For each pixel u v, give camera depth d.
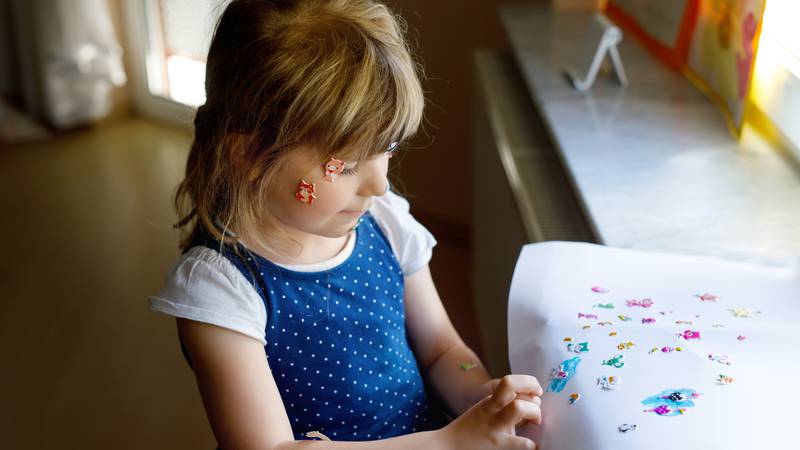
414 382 0.93
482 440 0.73
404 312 0.97
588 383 0.73
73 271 2.41
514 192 1.29
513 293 0.89
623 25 1.84
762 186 1.16
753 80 1.25
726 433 0.64
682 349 0.76
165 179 2.98
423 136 2.52
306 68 0.72
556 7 1.99
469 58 2.34
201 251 0.82
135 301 2.26
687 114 1.39
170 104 3.41
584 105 1.44
